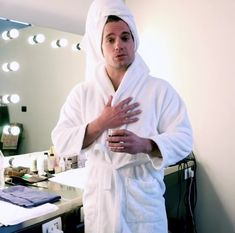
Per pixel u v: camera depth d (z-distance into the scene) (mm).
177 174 2033
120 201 1063
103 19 1087
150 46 2299
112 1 1100
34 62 1866
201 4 2047
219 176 2047
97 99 1148
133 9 2357
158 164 1032
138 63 1159
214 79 2021
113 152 1069
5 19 1673
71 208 1248
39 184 1531
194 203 2150
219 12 1974
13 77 1771
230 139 1983
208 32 2027
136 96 1108
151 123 1079
